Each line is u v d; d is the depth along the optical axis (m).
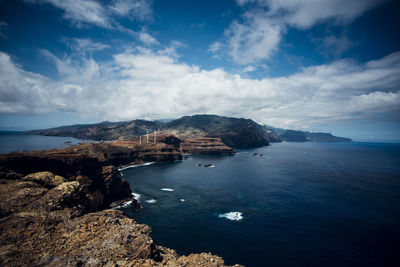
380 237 53.69
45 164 63.69
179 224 60.44
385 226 59.72
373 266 42.38
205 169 162.00
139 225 26.05
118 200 78.88
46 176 41.12
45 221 25.33
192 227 58.56
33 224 24.38
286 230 57.22
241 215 67.25
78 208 31.20
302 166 175.00
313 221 62.94
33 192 32.16
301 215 67.44
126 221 27.70
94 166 80.56
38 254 19.41
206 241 51.16
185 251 46.75
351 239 52.69
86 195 35.16
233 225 60.03
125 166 176.12
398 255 46.06
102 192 74.75
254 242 50.94
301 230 57.25
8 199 29.38
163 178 126.75
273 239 52.44
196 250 47.19
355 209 72.81
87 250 20.44
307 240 52.06
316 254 46.22
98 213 28.28
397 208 73.94
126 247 21.34
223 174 139.75
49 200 29.67
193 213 68.88
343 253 46.66
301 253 46.56
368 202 80.31
